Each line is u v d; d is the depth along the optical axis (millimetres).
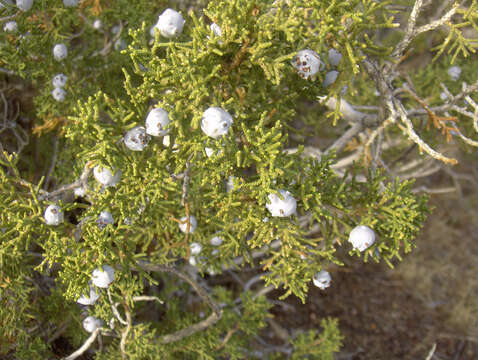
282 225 231
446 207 940
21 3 274
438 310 769
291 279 250
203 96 211
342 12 213
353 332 697
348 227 248
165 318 432
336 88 231
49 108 329
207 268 332
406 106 450
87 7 334
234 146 208
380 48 224
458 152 912
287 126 256
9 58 300
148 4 330
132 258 240
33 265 323
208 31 207
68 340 375
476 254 881
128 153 229
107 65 337
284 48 221
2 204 232
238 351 418
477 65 416
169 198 279
